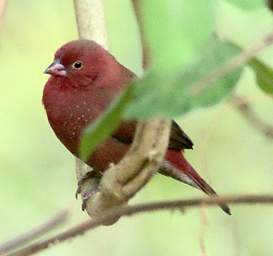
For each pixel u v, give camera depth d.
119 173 4.80
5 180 13.51
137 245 12.71
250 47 3.57
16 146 13.81
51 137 13.91
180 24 3.28
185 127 11.83
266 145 12.22
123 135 9.43
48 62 13.76
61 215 5.61
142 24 3.28
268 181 12.34
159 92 3.40
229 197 3.94
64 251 12.51
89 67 10.04
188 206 4.00
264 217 11.86
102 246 12.73
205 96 3.46
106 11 13.33
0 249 5.44
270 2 3.49
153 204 4.05
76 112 9.98
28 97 13.95
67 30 13.67
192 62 3.34
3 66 13.71
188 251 12.59
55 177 13.62
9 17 13.50
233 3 3.46
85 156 3.79
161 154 4.47
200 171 11.71
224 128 12.23
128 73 10.36
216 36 3.64
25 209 13.31
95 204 5.58
